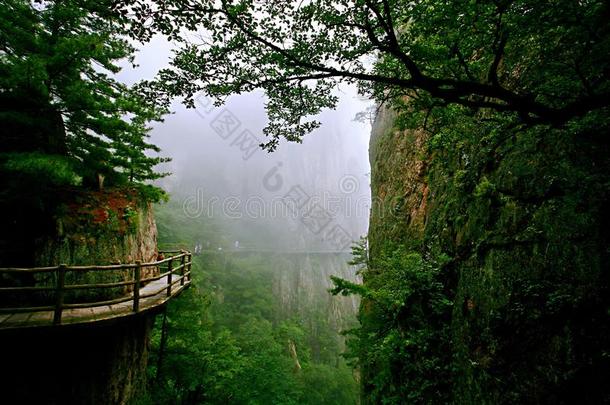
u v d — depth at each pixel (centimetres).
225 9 275
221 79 350
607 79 287
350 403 1931
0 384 479
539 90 322
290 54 322
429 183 965
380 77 316
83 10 628
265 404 1170
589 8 246
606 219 325
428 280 645
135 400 741
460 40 311
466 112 404
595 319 316
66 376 541
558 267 370
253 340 1878
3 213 581
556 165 407
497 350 418
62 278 466
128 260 747
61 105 570
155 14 280
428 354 586
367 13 284
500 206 514
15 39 570
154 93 371
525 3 253
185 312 1195
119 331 648
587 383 309
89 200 722
